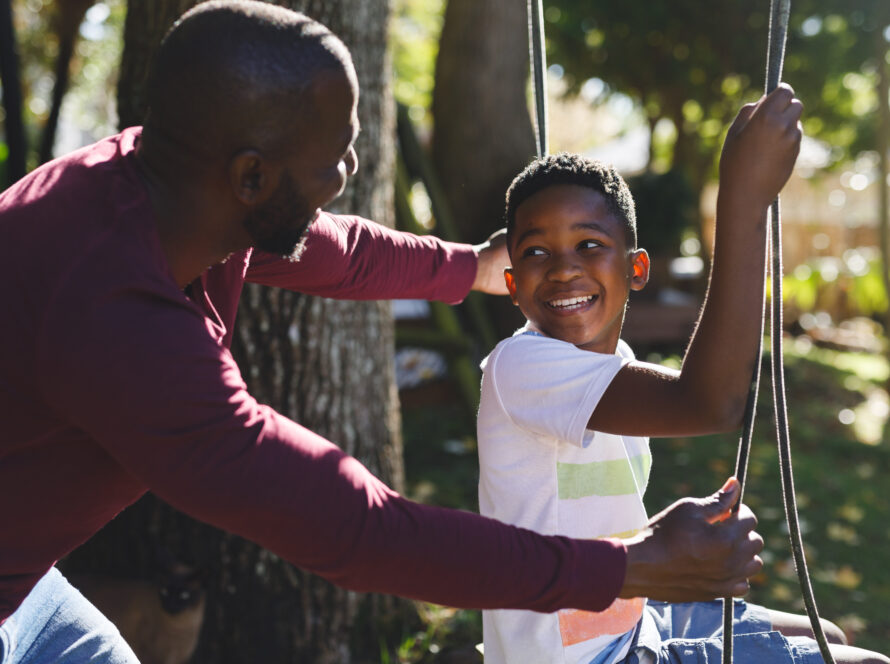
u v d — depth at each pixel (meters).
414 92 16.50
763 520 5.35
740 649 1.62
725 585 1.26
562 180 1.57
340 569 1.17
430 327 6.92
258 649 3.23
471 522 1.22
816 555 4.98
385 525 1.17
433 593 1.19
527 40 7.37
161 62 1.21
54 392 1.16
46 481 1.30
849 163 15.21
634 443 1.75
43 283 1.17
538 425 1.50
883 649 4.07
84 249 1.18
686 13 10.43
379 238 1.92
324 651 3.27
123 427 1.13
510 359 1.55
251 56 1.16
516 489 1.59
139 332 1.13
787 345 11.84
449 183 7.30
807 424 7.52
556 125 17.58
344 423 3.32
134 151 1.31
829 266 14.02
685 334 9.08
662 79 11.12
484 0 7.20
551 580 1.20
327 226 1.79
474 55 7.19
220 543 3.24
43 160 6.55
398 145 6.80
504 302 6.96
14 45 4.14
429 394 6.71
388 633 3.38
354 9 3.19
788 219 17.08
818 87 11.27
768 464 6.25
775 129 1.25
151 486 1.17
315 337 3.22
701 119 11.77
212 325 1.43
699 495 5.54
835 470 6.44
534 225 1.57
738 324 1.27
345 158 1.40
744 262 1.27
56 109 6.53
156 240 1.23
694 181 12.88
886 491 6.13
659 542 1.25
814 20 10.79
